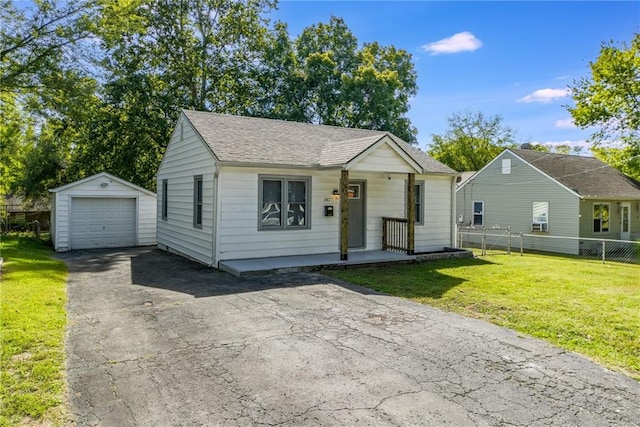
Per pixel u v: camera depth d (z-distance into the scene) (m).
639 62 19.73
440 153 40.50
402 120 27.59
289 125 13.43
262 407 3.22
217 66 22.20
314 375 3.82
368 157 9.94
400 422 3.01
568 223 18.44
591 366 4.08
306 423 2.99
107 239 15.41
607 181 20.27
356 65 28.52
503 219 21.44
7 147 17.02
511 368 4.02
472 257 12.51
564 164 21.06
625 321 5.54
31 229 21.16
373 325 5.38
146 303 6.47
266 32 23.80
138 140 19.22
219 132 10.96
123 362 4.08
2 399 3.25
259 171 10.12
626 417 3.12
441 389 3.56
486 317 5.80
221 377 3.76
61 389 3.47
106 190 15.30
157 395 3.41
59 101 14.61
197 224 11.09
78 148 20.66
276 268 8.95
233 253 9.89
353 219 11.70
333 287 7.66
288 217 10.60
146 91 19.27
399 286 7.79
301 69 26.89
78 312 5.93
